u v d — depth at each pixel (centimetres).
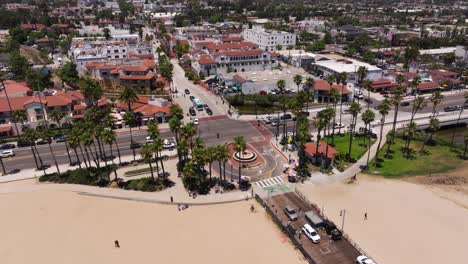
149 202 8969
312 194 9231
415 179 10056
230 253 7219
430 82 18350
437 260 7025
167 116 14025
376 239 7575
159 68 19862
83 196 9269
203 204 8825
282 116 14500
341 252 7119
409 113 15200
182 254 7212
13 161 11062
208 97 17038
